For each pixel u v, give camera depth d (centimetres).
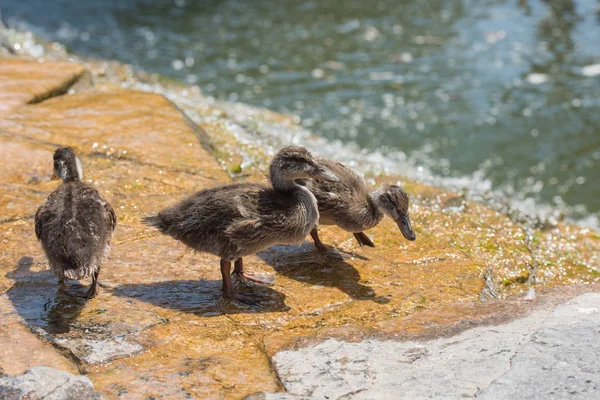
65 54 2198
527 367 680
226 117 1719
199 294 878
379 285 926
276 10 3516
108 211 860
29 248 958
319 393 674
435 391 662
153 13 3469
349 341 764
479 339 755
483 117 2384
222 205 839
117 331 784
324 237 1059
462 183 1638
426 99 2527
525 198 1920
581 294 856
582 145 2205
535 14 3378
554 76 2689
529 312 830
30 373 675
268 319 832
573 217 1834
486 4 3547
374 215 972
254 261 977
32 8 3475
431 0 3622
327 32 3203
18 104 1448
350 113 2420
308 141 1698
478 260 1036
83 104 1488
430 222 1151
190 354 752
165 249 979
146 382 696
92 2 3616
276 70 2802
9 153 1216
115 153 1263
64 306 830
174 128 1379
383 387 677
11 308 820
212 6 3578
